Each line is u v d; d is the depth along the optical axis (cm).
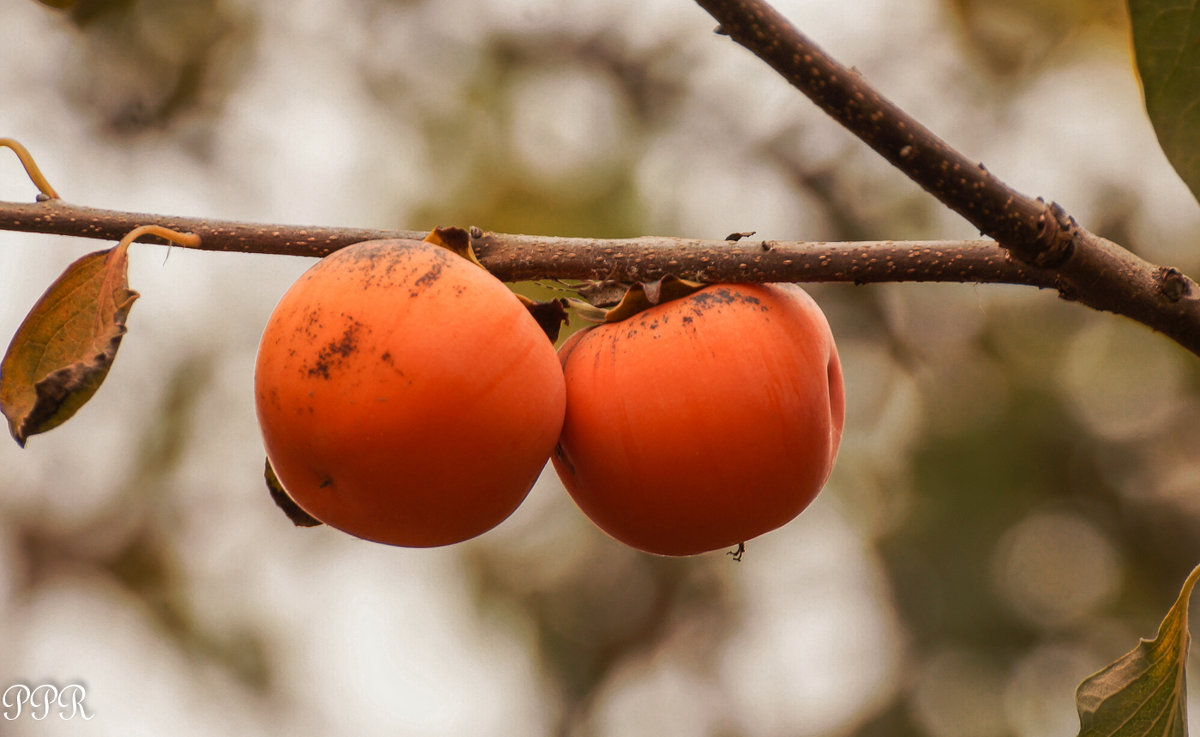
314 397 77
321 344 77
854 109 77
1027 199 78
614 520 81
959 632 164
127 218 81
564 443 81
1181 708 82
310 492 79
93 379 77
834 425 83
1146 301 79
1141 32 76
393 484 77
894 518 170
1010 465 166
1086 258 79
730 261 80
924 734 169
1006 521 164
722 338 79
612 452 80
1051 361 171
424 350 77
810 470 80
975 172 77
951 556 164
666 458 79
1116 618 166
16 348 79
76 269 79
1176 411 171
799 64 76
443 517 78
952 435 169
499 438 78
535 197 167
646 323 80
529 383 78
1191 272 167
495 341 78
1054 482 168
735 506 80
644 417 79
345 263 78
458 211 166
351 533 80
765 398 79
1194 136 77
